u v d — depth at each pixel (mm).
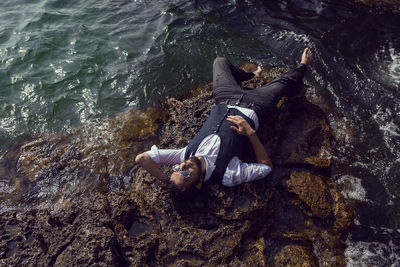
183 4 6473
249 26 5938
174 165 3873
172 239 3332
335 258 3303
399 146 4148
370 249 3367
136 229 3447
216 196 3496
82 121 4727
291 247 3334
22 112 4852
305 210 3576
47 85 5168
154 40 5816
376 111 4527
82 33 5965
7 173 4191
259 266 3117
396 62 5148
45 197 3906
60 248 3127
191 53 5527
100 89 5117
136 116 4723
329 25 5809
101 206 3477
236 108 3682
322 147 4121
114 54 5613
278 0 6402
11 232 3426
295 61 5293
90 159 4242
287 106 4285
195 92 4977
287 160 3908
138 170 4062
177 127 4215
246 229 3330
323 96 4723
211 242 3254
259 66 5270
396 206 3652
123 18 6293
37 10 6453
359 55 5262
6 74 5309
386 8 6109
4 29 6055
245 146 3832
